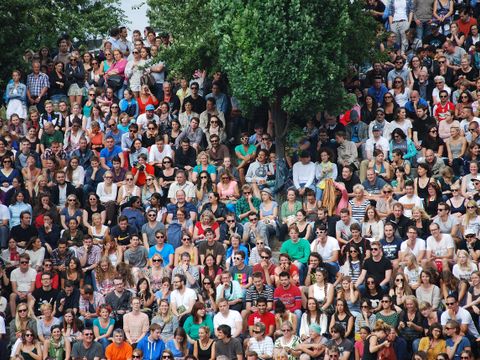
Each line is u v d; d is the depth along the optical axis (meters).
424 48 74.12
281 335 54.91
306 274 58.78
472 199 62.06
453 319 54.38
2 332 56.66
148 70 72.81
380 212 62.16
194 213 62.44
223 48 65.75
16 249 61.00
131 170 66.44
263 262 57.75
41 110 73.25
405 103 70.88
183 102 70.94
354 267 58.16
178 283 56.72
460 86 71.62
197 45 68.62
